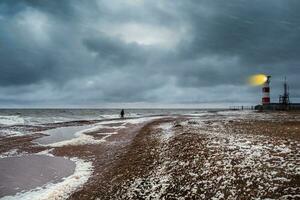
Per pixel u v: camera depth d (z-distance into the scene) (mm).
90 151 26719
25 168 20219
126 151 24016
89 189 15055
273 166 13555
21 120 71250
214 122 40719
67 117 96125
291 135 21562
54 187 15617
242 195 11375
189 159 17000
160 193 13062
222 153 17094
